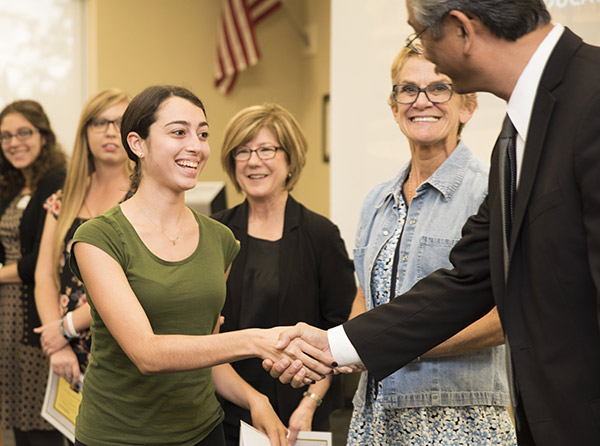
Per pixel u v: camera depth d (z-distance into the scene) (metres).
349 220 3.71
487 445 1.85
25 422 3.23
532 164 1.38
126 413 1.74
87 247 1.67
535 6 1.40
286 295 2.30
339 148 3.73
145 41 5.97
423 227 1.92
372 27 3.56
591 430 1.33
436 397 1.85
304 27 6.64
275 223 2.42
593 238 1.25
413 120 1.95
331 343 1.80
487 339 1.82
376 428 1.93
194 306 1.75
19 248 3.38
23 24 5.61
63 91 5.77
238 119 2.42
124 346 1.62
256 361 2.26
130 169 2.64
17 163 3.39
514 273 1.43
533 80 1.41
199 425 1.80
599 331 1.31
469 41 1.43
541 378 1.38
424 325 1.77
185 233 1.80
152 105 1.73
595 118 1.29
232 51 6.19
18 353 3.29
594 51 1.37
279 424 1.97
